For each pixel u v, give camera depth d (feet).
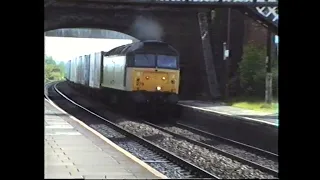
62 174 34.22
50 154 43.32
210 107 96.68
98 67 132.87
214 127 84.64
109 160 41.22
